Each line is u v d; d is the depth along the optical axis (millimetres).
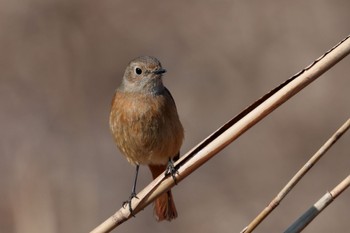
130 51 20812
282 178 19016
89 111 19812
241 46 20922
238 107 20359
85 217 15336
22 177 14906
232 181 19078
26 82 19938
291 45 20703
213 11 21328
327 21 20766
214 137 8836
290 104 19969
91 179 17500
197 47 21141
